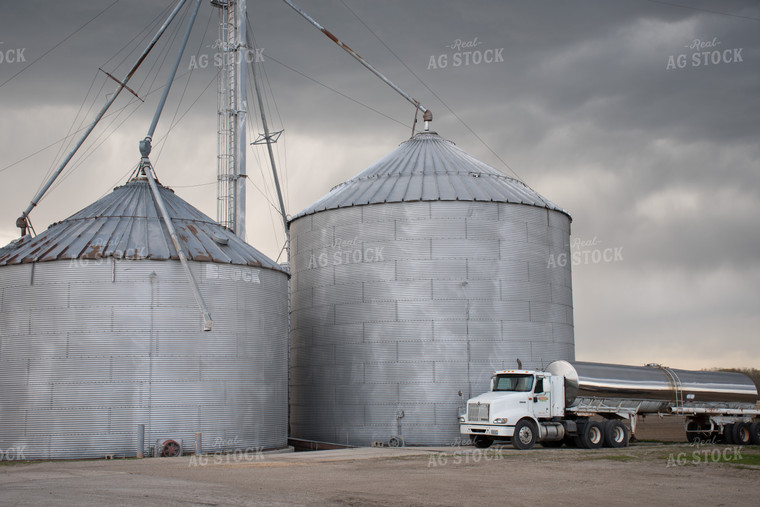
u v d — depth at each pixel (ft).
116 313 113.50
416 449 118.93
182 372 114.83
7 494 65.31
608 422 117.80
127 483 73.20
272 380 126.21
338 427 138.72
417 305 135.85
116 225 122.52
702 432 133.80
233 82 167.63
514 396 112.78
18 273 116.57
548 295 142.20
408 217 138.72
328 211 146.72
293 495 65.21
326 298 144.46
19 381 113.29
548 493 67.82
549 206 145.59
